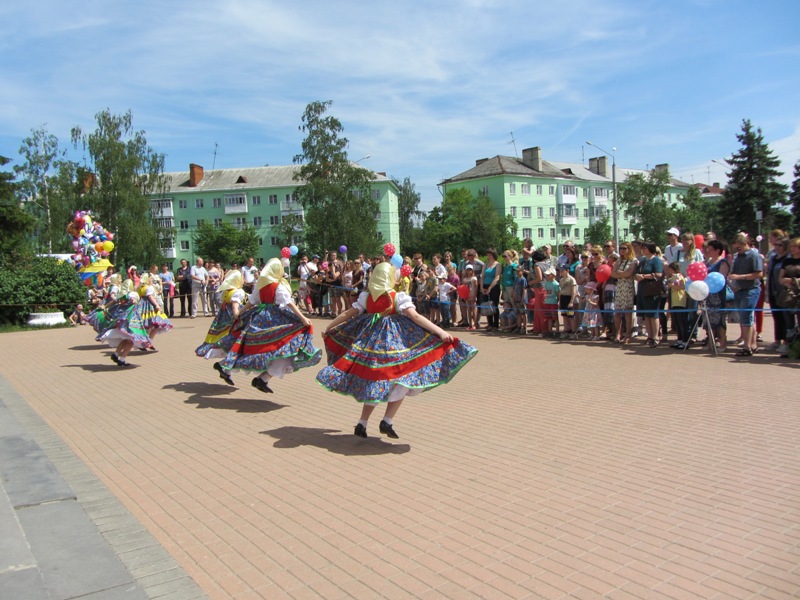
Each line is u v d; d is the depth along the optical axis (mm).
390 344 5398
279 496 4359
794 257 8969
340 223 43812
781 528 3600
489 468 4793
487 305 13898
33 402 7754
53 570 3148
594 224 70812
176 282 21188
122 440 5895
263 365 7164
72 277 19469
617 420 6020
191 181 72625
